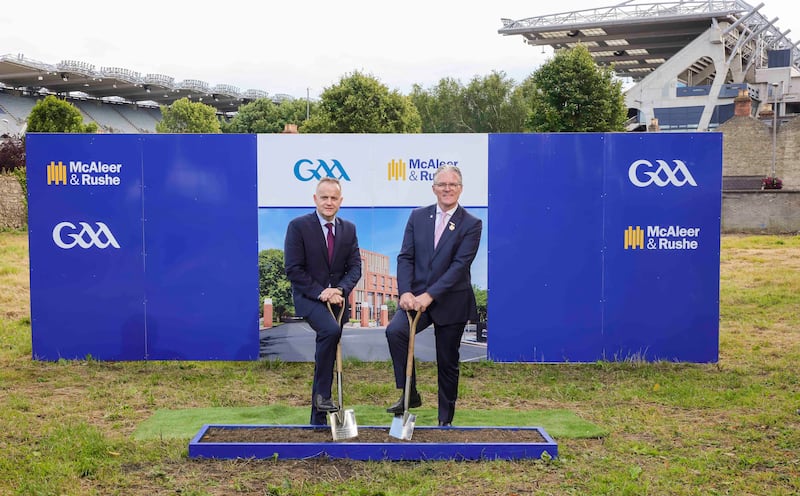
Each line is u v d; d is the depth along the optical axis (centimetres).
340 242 596
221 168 877
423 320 586
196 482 483
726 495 469
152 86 9250
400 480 484
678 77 8125
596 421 648
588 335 883
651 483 487
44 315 888
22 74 7750
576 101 4250
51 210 880
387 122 5003
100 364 880
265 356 886
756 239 2845
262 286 883
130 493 467
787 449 568
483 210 875
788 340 1055
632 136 870
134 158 877
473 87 8269
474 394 750
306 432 562
